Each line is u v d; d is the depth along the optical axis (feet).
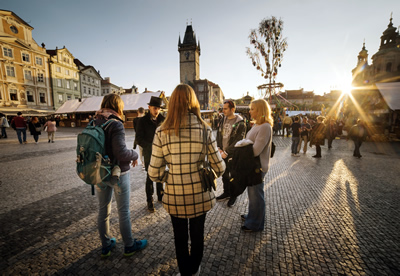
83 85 143.95
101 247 6.95
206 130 4.35
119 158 5.56
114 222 8.67
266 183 14.15
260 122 7.55
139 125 9.83
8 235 7.57
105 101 6.13
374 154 26.18
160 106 10.04
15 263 6.09
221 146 11.12
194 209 4.29
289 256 6.53
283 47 41.60
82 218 8.95
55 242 7.18
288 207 10.21
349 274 5.74
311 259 6.38
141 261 6.28
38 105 110.52
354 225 8.41
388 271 5.82
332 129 30.78
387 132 45.37
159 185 10.59
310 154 26.23
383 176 15.78
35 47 108.88
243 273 5.81
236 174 7.30
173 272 5.84
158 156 4.35
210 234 7.81
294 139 24.61
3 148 29.17
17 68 100.22
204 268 5.99
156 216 9.25
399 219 8.90
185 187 4.21
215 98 143.95
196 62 216.33
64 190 12.41
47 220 8.75
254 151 7.14
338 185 13.62
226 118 11.11
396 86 44.29
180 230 4.62
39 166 18.61
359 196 11.64
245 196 11.73
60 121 98.17
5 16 95.20
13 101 98.43
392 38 113.29
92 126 5.58
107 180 5.49
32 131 33.96
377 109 50.52
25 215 9.18
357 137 23.62
